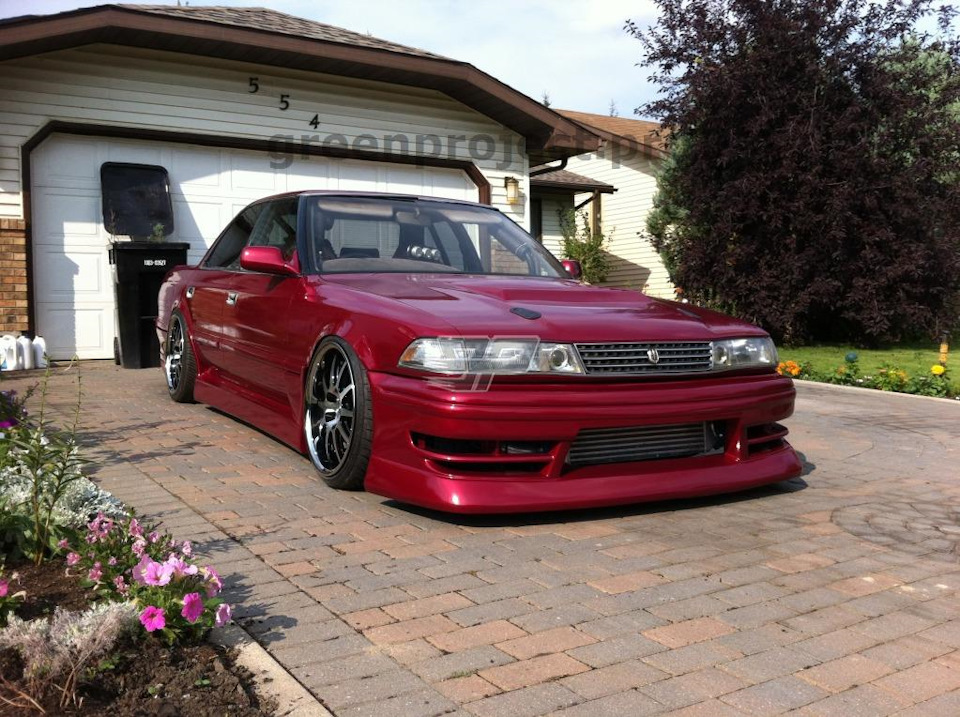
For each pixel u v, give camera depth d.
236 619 2.37
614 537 3.22
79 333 8.72
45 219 8.53
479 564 2.88
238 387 5.03
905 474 4.49
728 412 3.58
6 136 8.23
